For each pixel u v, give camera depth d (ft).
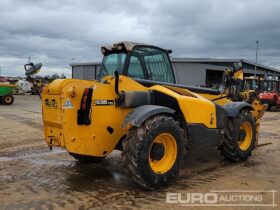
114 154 23.79
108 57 19.93
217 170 20.53
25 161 22.04
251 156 24.21
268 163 22.34
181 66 131.44
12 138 30.19
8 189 16.71
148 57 19.86
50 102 16.93
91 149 17.03
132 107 18.01
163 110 16.76
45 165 21.09
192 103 18.45
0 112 54.44
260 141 30.12
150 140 16.11
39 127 37.04
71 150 16.44
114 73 18.57
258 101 27.94
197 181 18.31
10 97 73.05
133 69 19.08
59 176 18.86
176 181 18.20
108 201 15.28
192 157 23.59
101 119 17.11
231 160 22.31
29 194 16.06
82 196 15.84
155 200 15.48
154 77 20.18
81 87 16.62
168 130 16.80
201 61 131.85
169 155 17.33
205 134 19.21
